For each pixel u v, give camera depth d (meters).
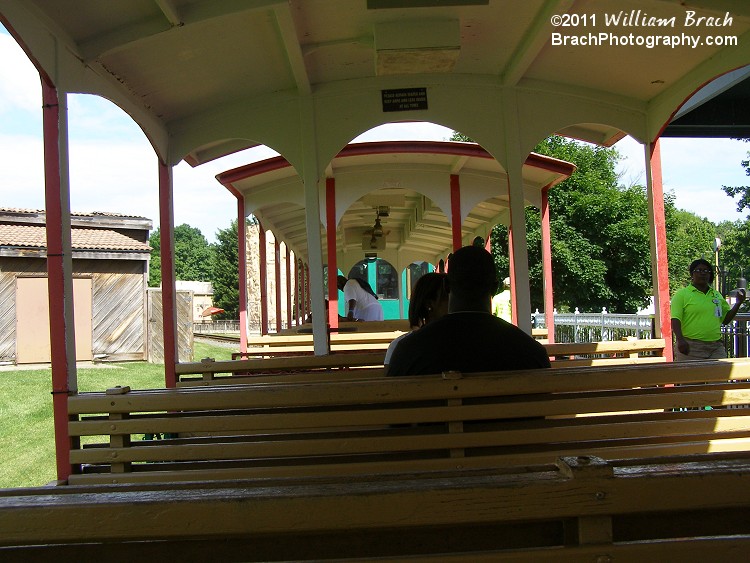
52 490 1.53
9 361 19.58
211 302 64.88
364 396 2.91
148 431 3.01
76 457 3.04
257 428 2.97
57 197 4.17
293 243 17.14
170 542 1.44
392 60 5.23
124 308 20.92
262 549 1.45
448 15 5.04
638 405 3.02
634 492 1.38
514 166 6.25
